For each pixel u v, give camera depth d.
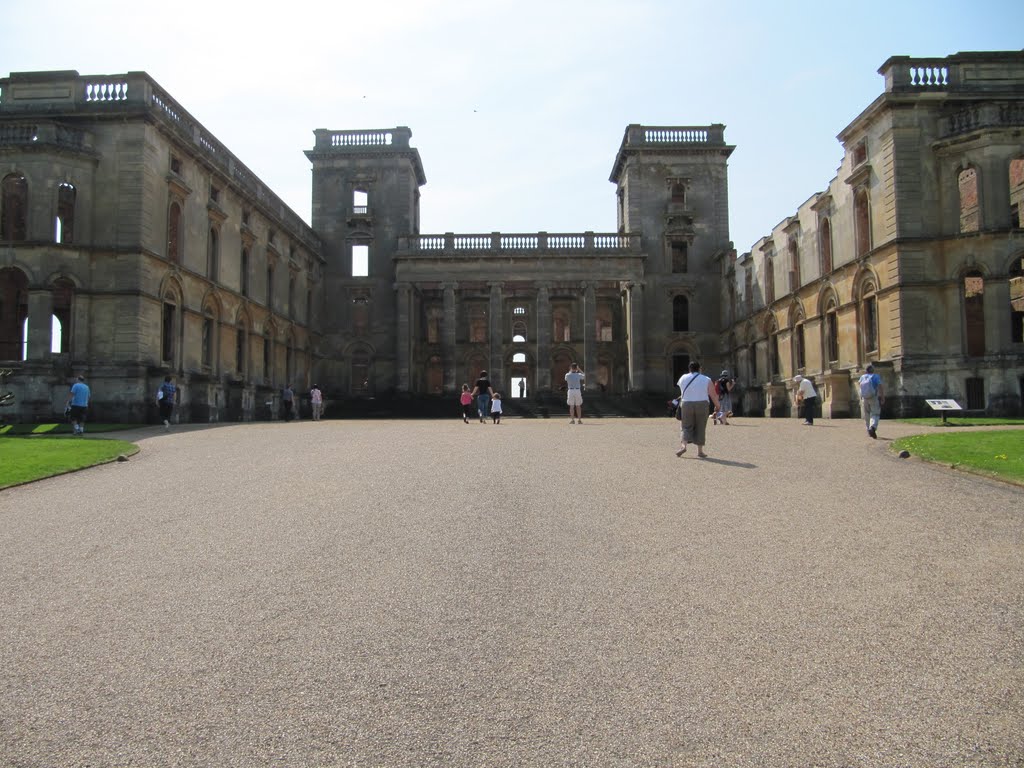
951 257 30.30
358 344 56.78
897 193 30.91
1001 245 29.52
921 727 4.86
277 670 5.80
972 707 5.09
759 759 4.54
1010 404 28.77
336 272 57.22
